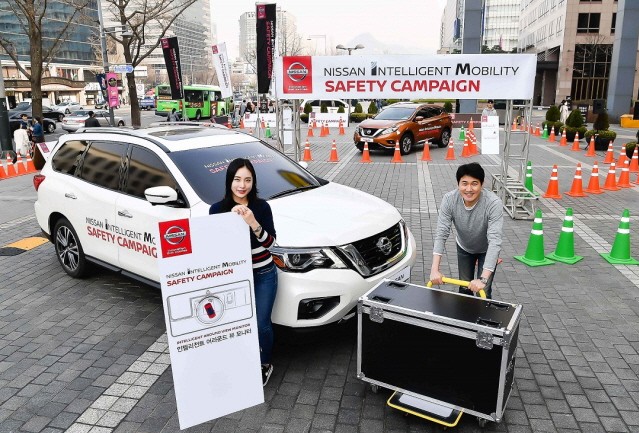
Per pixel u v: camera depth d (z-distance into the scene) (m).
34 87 21.55
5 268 6.72
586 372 4.09
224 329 3.23
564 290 5.70
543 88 64.81
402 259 4.50
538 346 4.48
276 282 3.71
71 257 6.11
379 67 9.48
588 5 54.28
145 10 22.30
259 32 13.02
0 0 45.31
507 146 9.59
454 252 7.00
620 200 10.12
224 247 3.15
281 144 11.69
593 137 17.20
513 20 120.00
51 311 5.36
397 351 3.48
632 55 30.42
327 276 3.89
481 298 3.55
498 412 3.21
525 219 8.75
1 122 19.69
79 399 3.85
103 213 5.27
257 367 3.36
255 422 3.53
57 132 29.92
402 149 17.09
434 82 9.31
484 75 9.15
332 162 15.67
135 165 5.09
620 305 5.30
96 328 4.98
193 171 4.73
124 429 3.49
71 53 73.94
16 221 9.41
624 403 3.69
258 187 4.84
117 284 6.05
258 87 13.50
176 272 3.04
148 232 4.72
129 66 21.33
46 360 4.41
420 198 10.41
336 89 9.84
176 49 18.72
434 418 3.34
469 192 3.79
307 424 3.49
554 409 3.62
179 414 3.17
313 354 4.37
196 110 43.72
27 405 3.78
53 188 5.98
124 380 4.09
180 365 3.13
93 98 75.75
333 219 4.30
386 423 3.49
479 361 3.19
